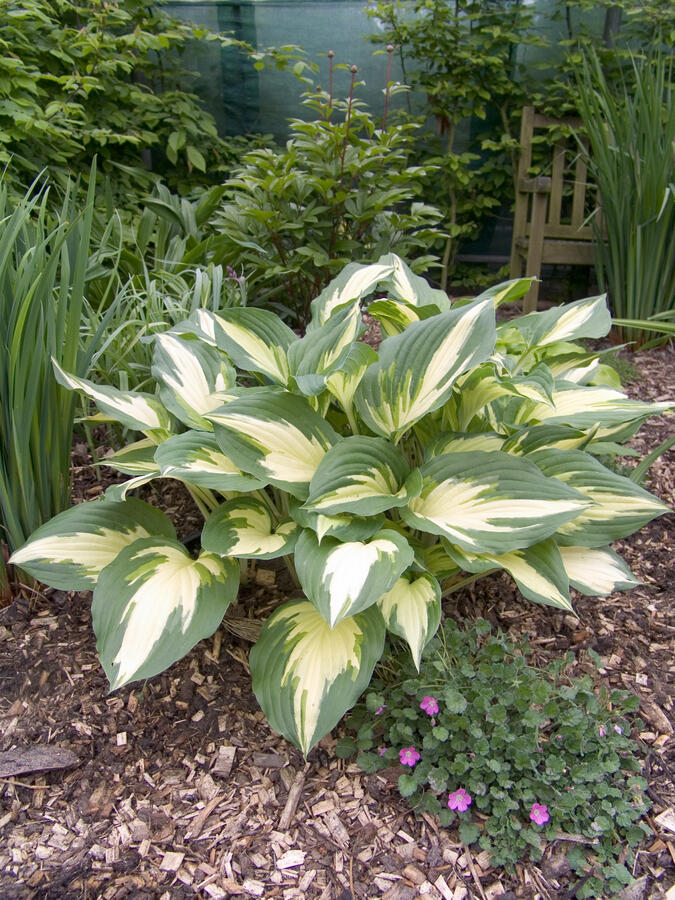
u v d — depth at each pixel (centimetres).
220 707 159
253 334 172
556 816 131
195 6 449
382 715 150
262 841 133
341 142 313
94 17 364
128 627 133
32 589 183
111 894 125
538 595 139
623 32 430
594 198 408
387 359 157
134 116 401
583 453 160
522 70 439
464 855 131
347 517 146
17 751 146
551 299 464
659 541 213
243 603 183
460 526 140
